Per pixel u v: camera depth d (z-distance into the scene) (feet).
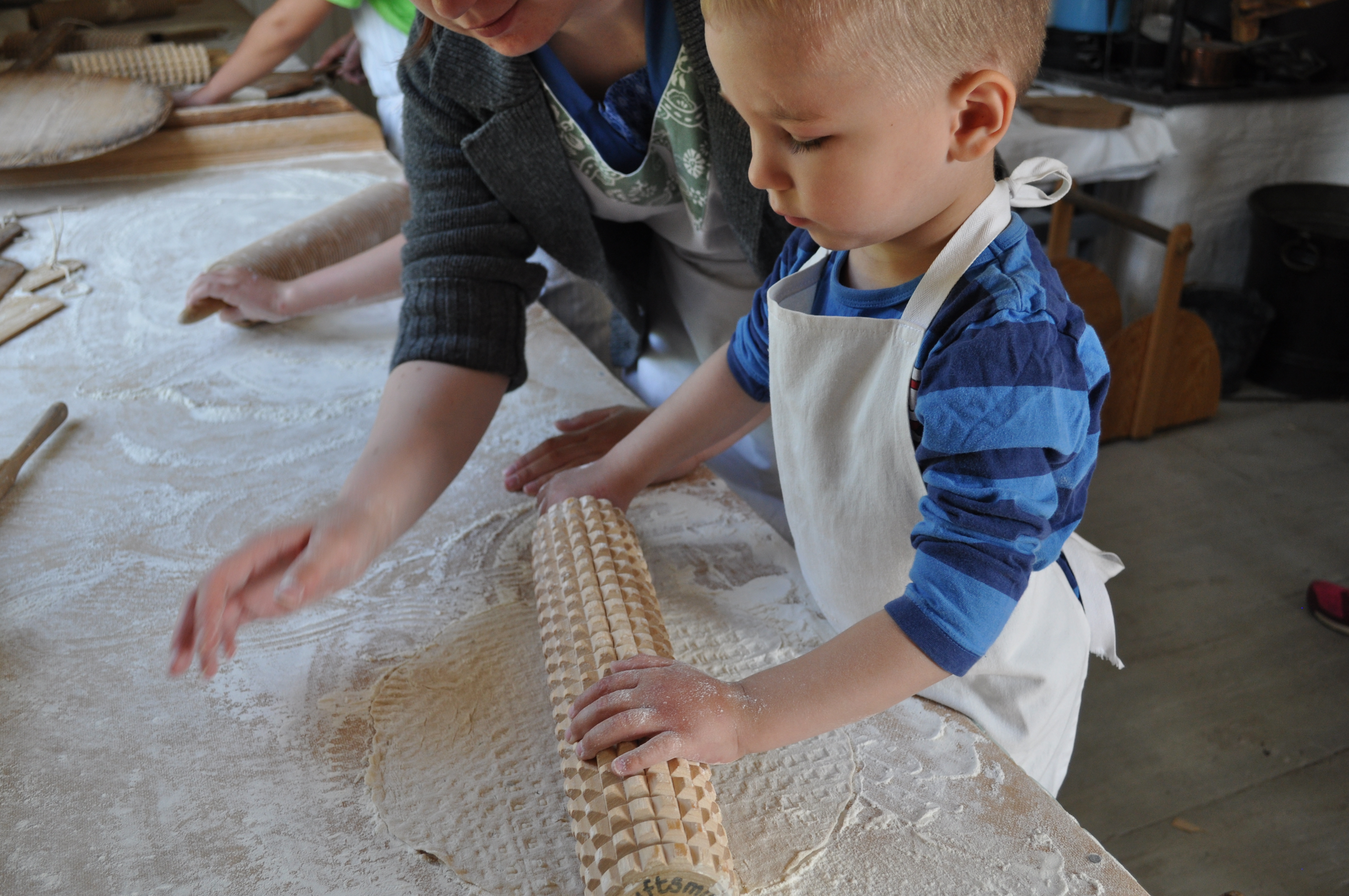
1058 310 1.94
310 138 6.00
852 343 2.07
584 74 2.94
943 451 1.89
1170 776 5.35
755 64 1.58
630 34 2.77
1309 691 5.88
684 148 2.93
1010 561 1.84
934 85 1.62
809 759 2.08
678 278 3.84
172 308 4.22
